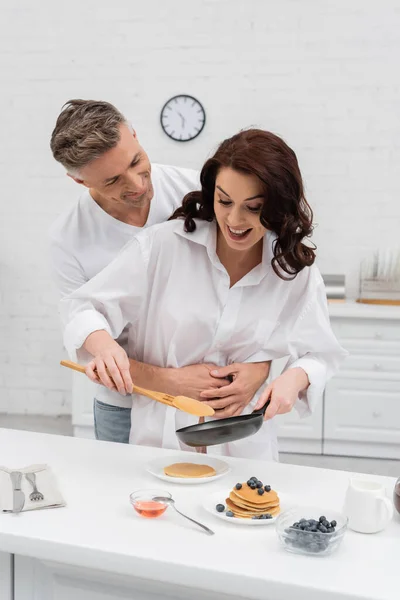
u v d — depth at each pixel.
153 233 1.66
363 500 1.17
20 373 4.52
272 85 4.16
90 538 1.12
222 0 4.14
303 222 1.49
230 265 1.64
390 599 0.95
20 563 1.19
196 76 4.21
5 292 4.49
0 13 4.32
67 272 2.02
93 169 1.62
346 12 4.06
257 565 1.04
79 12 4.26
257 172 1.35
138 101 4.28
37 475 1.36
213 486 1.37
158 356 1.72
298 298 1.70
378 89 4.09
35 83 4.34
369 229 4.17
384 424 3.70
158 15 4.20
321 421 3.75
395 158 4.11
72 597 1.16
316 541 1.07
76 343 1.59
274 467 1.49
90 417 3.88
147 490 1.26
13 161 4.41
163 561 1.05
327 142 4.15
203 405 1.45
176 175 2.02
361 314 3.64
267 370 1.72
